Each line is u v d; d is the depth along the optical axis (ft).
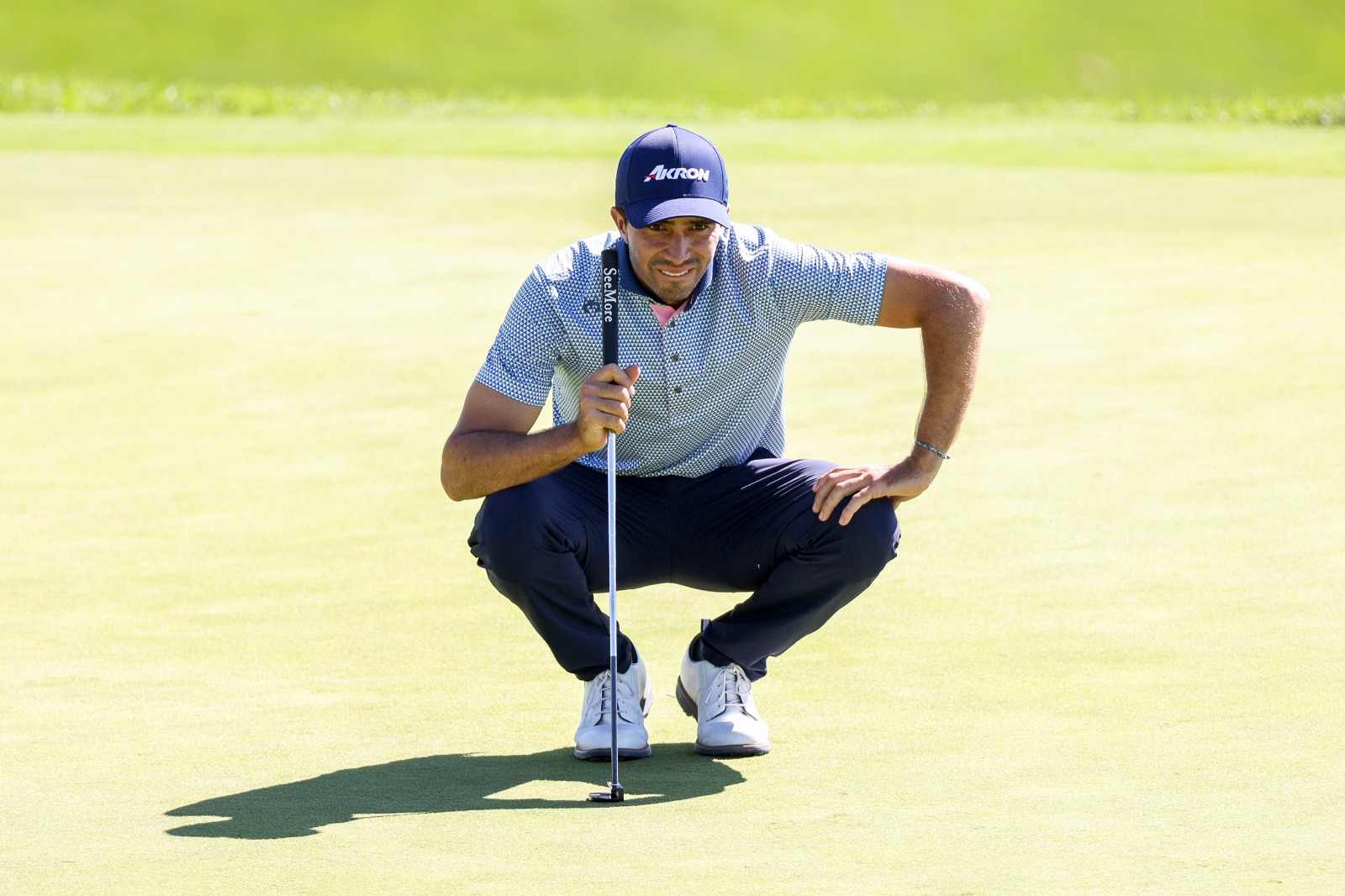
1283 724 44.50
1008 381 91.30
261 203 160.45
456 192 166.81
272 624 57.26
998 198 157.07
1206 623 54.90
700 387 45.32
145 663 52.80
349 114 261.65
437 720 47.09
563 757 43.78
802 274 44.78
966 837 36.24
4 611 58.85
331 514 71.87
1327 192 156.04
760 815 38.34
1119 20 502.38
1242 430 80.89
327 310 114.21
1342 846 35.17
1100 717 45.68
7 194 164.86
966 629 55.06
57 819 38.50
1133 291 113.50
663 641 55.83
